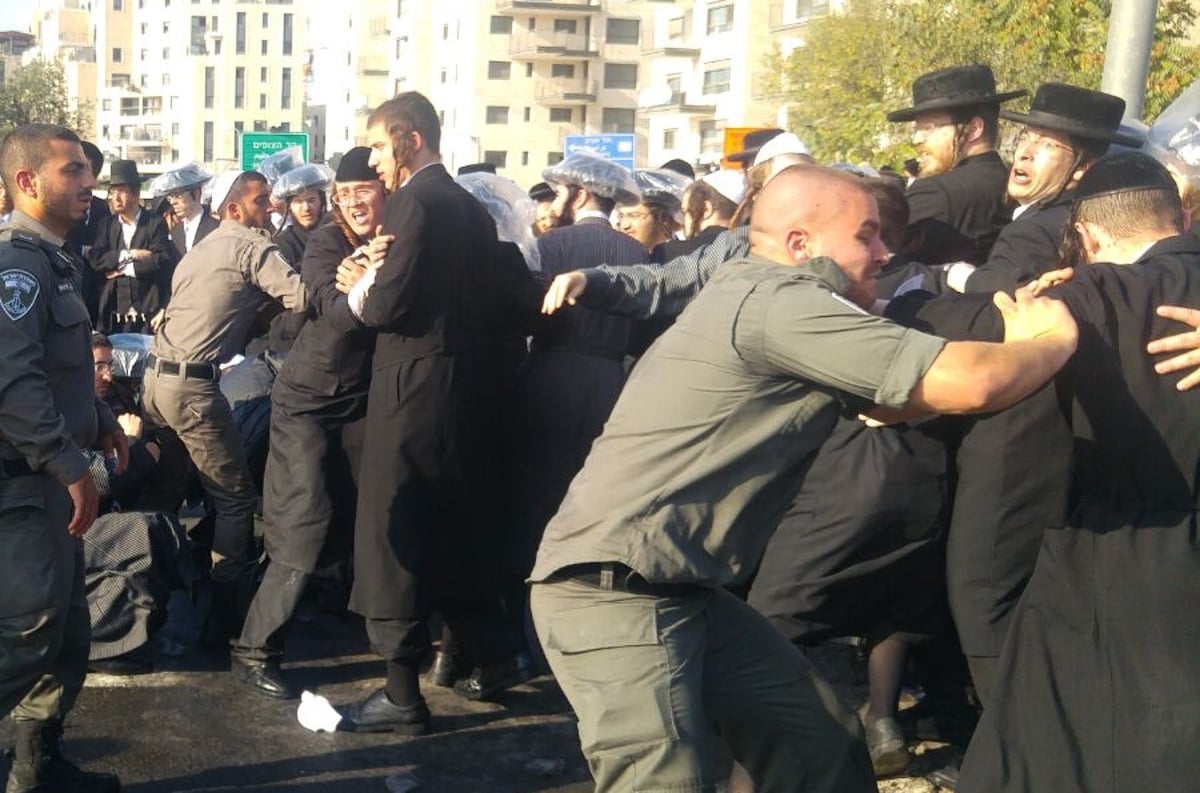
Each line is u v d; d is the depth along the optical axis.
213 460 5.12
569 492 3.07
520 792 4.12
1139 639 2.89
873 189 4.09
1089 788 2.90
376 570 4.34
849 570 3.92
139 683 4.87
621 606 2.93
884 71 22.31
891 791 4.13
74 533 3.51
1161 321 2.93
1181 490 2.91
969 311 3.15
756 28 48.22
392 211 4.25
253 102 116.75
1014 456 3.51
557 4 63.56
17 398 3.40
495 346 4.55
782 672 3.19
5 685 3.47
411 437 4.29
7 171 3.63
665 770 2.87
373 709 4.51
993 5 15.96
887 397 2.67
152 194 10.76
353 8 75.94
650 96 53.25
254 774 4.19
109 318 9.45
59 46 139.62
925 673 4.50
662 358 2.95
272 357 6.07
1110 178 3.21
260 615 4.80
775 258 2.98
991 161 4.70
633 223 5.64
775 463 2.91
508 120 64.81
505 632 4.76
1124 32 5.73
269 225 6.98
